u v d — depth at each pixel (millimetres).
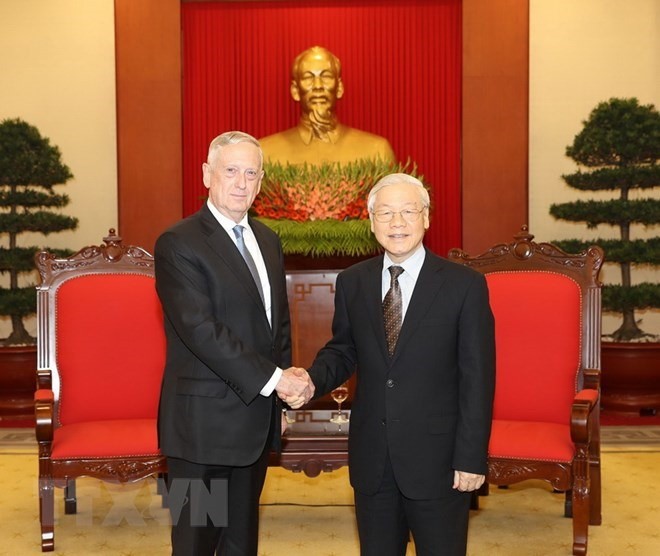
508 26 7203
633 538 3768
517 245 4219
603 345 6547
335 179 4703
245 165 2662
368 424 2436
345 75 7332
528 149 7262
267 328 2705
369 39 7320
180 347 2709
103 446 3682
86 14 7312
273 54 7324
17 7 7305
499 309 4129
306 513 4215
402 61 7328
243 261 2695
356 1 7297
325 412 4176
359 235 4500
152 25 7207
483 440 2359
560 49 7285
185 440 2629
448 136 7344
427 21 7305
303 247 4543
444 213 7363
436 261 2473
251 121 7336
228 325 2631
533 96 7301
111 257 4266
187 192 7371
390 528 2451
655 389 6578
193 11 7324
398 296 2471
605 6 7277
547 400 4031
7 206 6898
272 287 2812
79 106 7336
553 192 7344
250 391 2535
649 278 7402
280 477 4922
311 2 7297
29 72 7320
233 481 2781
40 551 3652
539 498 4434
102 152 7359
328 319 4566
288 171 4711
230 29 7316
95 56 7332
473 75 7223
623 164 6785
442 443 2391
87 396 4102
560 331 4047
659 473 4852
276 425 2801
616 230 7363
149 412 4164
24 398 6621
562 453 3543
